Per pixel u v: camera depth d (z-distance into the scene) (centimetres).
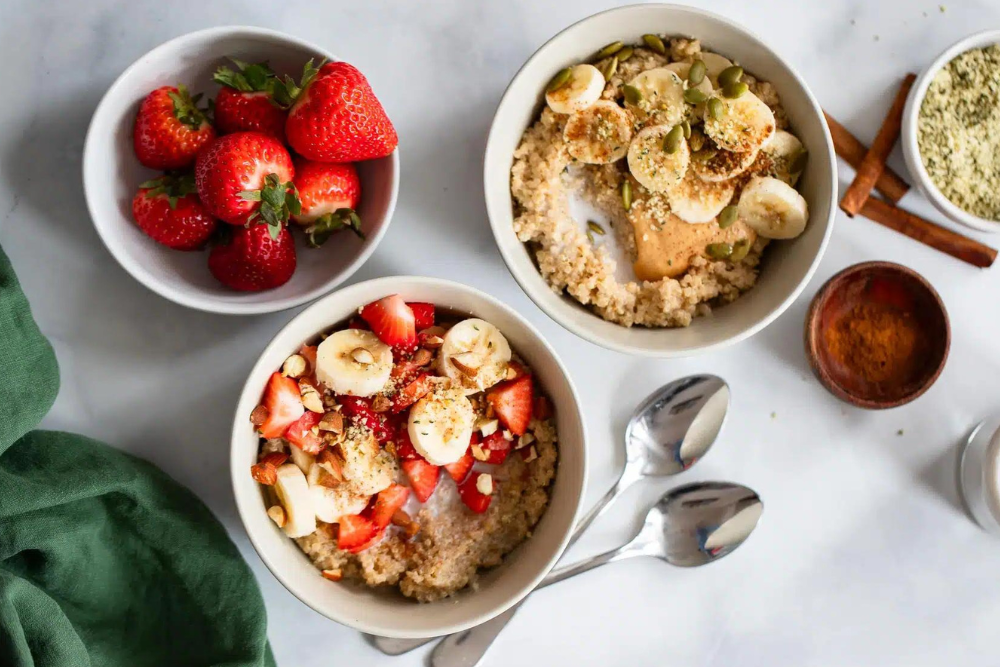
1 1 62
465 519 60
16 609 55
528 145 61
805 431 65
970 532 66
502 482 60
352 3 63
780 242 62
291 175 59
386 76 63
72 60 62
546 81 61
